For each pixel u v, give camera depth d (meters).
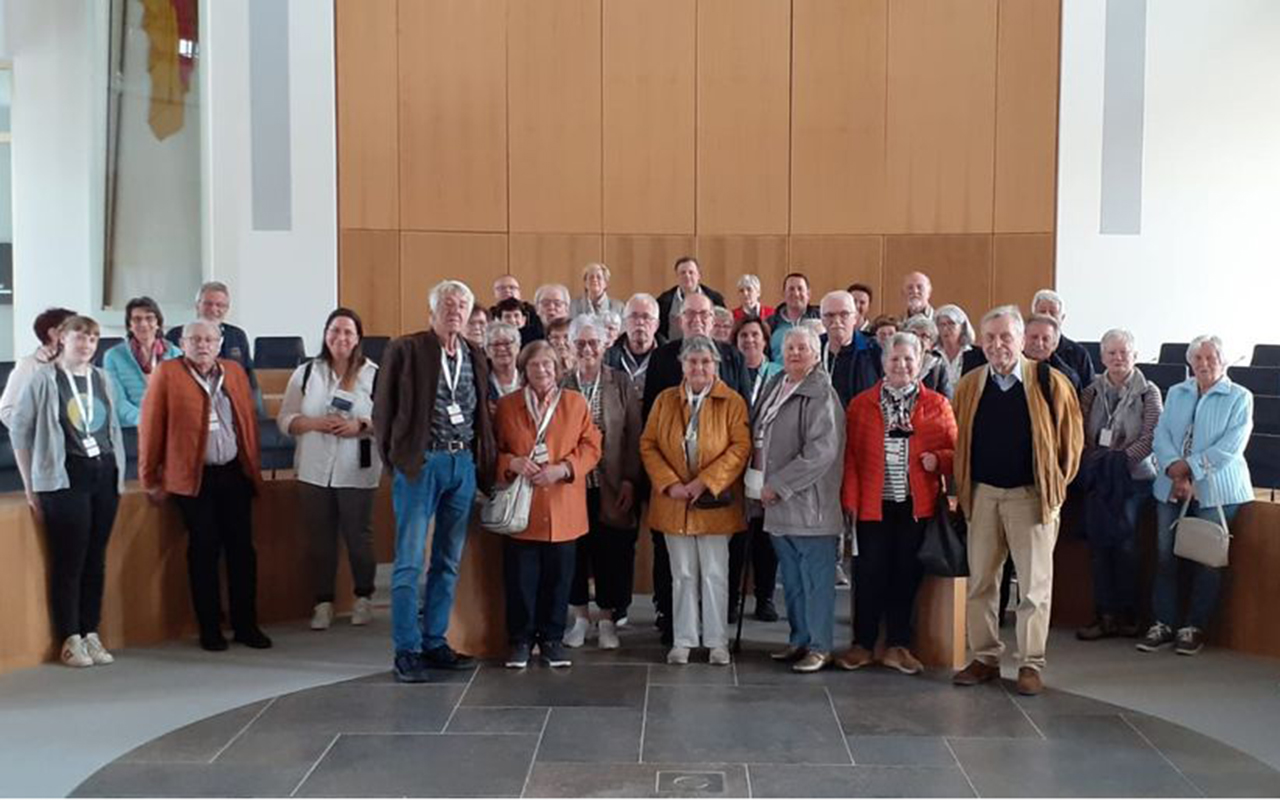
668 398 5.41
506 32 10.40
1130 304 10.45
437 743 4.27
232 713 4.61
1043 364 4.91
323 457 5.91
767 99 10.54
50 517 5.23
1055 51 10.34
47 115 9.73
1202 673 5.23
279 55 9.93
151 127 9.76
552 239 10.49
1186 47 10.34
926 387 5.50
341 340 5.96
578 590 5.68
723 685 4.99
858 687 4.97
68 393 5.21
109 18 9.66
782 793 3.80
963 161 10.47
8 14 9.63
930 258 10.52
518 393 5.28
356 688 4.95
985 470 4.93
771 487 5.20
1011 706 4.72
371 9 10.16
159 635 5.73
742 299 7.02
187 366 5.54
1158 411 5.74
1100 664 5.37
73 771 3.99
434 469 5.04
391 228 10.27
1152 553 5.98
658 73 10.52
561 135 10.48
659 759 4.10
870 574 5.25
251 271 9.95
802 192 10.56
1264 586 5.52
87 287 9.77
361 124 10.18
